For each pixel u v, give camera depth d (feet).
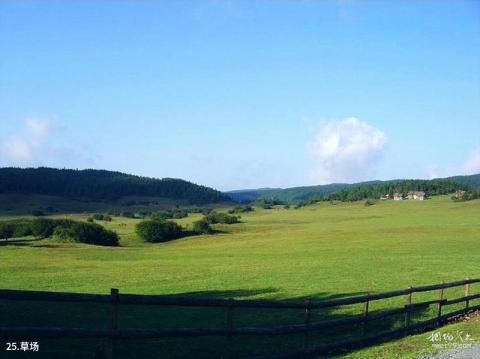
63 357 35.50
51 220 277.64
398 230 292.81
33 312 57.67
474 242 214.28
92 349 38.81
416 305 54.13
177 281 108.06
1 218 504.84
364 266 132.67
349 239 250.57
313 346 42.24
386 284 98.43
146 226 290.56
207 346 43.37
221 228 358.43
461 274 114.11
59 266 147.74
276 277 111.96
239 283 103.09
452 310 67.56
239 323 57.16
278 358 38.40
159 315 60.90
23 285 101.71
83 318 55.93
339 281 103.30
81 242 261.65
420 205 553.64
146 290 94.53
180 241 290.97
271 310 66.90
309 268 130.31
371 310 68.18
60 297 28.45
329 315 64.08
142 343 42.68
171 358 38.60
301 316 62.75
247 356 39.86
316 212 575.79
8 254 193.26
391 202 634.84
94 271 131.23
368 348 44.93
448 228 292.81
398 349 44.19
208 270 130.31
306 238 268.00
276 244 242.99
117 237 277.64
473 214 417.28
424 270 122.31
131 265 150.71
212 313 63.72
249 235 309.83
